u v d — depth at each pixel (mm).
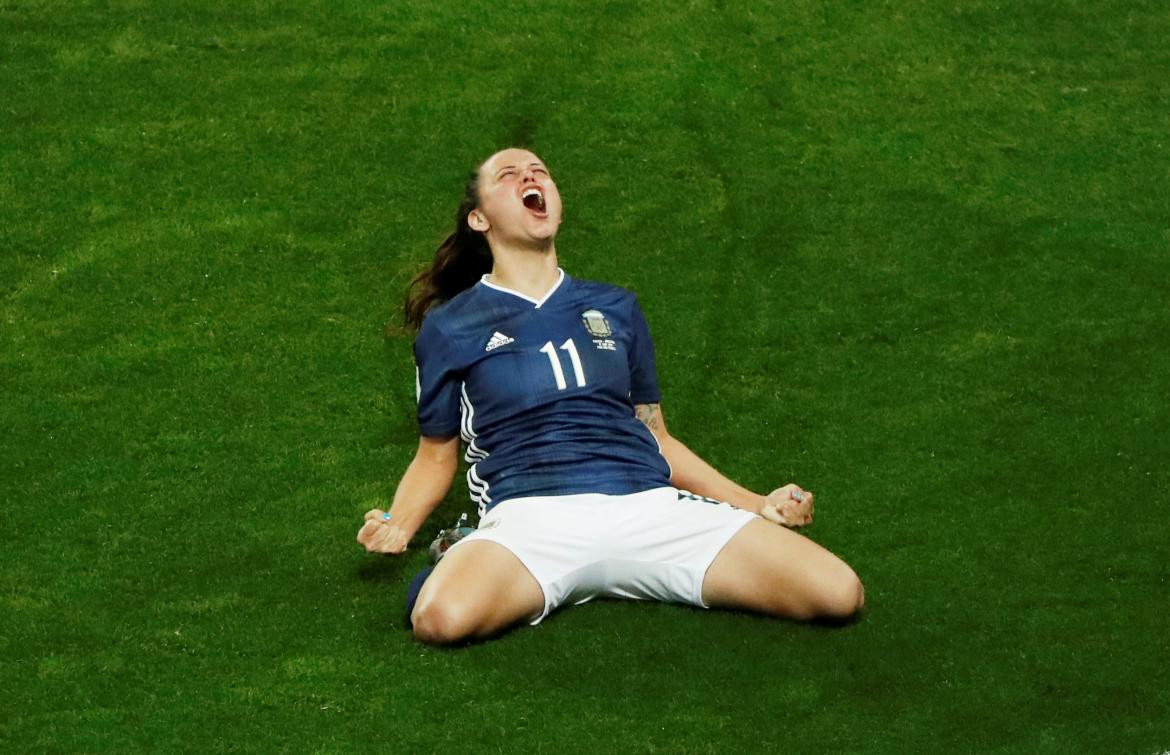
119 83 19438
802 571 11758
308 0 20922
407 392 15383
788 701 11047
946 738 10664
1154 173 18641
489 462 12547
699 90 19656
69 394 15172
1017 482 14078
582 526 11945
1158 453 14398
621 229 17562
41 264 16875
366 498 13922
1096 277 17000
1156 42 20844
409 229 17438
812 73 20047
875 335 16188
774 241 17469
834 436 14812
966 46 20609
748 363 15812
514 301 12969
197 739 10719
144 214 17578
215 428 14805
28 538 13258
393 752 10555
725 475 14281
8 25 20203
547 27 20625
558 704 11008
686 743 10586
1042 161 18781
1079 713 10938
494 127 18953
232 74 19672
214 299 16500
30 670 11547
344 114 19094
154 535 13359
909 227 17719
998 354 15883
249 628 12078
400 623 12109
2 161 18188
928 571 12828
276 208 17719
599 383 12664
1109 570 12805
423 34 20438
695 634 11797
